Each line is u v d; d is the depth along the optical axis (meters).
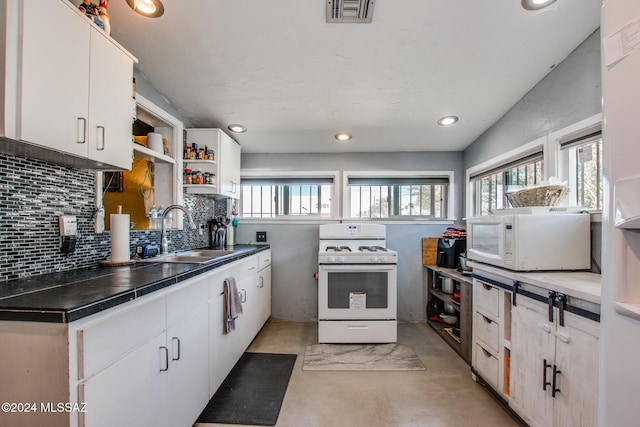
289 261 3.22
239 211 3.33
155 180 2.23
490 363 1.77
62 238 1.38
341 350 2.46
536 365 1.37
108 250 1.66
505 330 1.63
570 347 1.19
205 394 1.56
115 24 1.39
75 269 1.44
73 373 0.80
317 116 2.38
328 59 1.64
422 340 2.67
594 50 1.49
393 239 3.20
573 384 1.17
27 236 1.24
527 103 2.03
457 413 1.64
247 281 2.32
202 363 1.53
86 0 1.21
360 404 1.72
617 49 0.68
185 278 1.37
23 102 0.92
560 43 1.55
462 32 1.43
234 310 1.86
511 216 1.58
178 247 2.34
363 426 1.54
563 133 1.71
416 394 1.83
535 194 1.67
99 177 1.59
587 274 1.50
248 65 1.71
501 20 1.36
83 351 0.82
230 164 2.68
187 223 2.46
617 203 0.68
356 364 2.21
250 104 2.18
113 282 1.13
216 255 2.24
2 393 0.81
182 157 2.32
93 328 0.86
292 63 1.69
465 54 1.60
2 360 0.81
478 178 2.90
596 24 1.42
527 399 1.43
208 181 2.40
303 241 3.23
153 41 1.50
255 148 3.13
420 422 1.57
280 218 3.26
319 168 3.25
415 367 2.16
